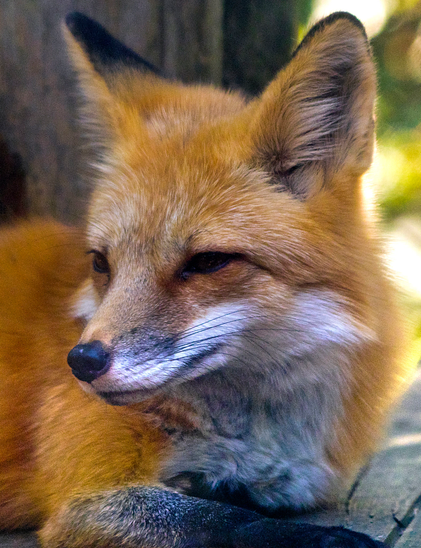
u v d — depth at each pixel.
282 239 5.22
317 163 5.54
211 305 5.22
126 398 5.02
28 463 5.80
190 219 5.30
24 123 9.44
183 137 5.92
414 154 16.08
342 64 5.41
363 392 5.84
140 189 5.62
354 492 6.24
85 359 4.82
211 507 4.97
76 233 6.84
